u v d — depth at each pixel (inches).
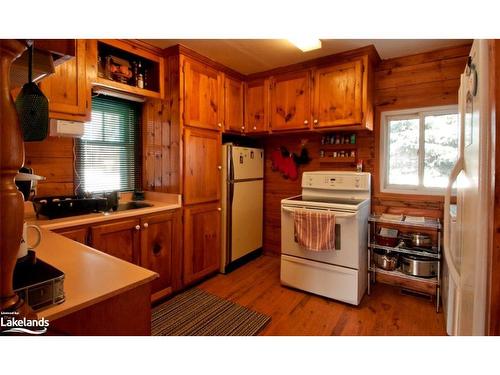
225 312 91.3
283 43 96.5
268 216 146.3
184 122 102.7
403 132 112.7
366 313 91.0
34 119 36.6
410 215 108.5
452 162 103.6
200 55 106.3
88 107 82.7
